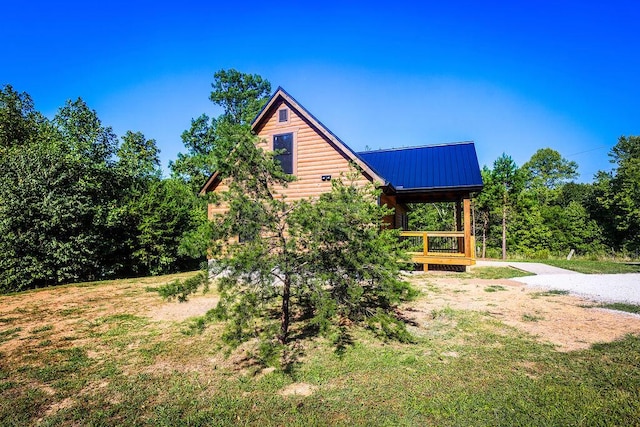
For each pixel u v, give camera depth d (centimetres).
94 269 1459
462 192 1397
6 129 2233
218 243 466
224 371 467
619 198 3123
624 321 662
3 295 1065
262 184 526
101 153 1898
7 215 1225
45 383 441
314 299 472
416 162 1591
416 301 848
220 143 509
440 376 433
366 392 397
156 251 1609
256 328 625
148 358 518
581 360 474
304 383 425
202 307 854
